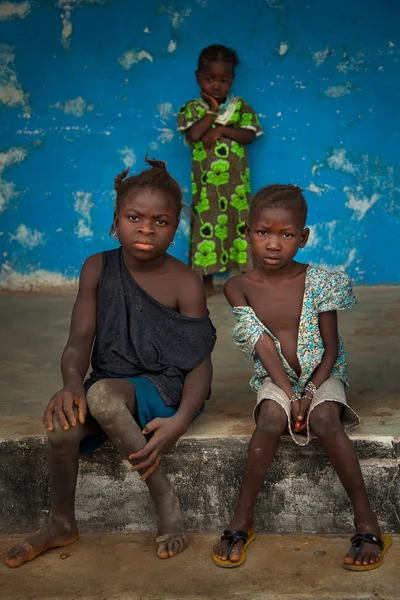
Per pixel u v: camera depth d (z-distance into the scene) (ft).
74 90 20.47
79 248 20.93
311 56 20.15
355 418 9.36
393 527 9.37
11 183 20.77
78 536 9.55
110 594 8.23
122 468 9.61
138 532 9.70
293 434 9.11
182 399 9.39
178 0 20.10
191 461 9.52
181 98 20.42
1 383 12.19
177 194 9.29
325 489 9.43
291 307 9.80
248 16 20.10
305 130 20.38
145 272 9.61
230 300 10.05
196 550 9.11
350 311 17.25
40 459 9.64
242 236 19.53
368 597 8.02
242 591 8.21
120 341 9.57
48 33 20.30
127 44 20.29
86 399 8.82
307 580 8.37
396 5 19.88
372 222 20.52
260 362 9.97
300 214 9.49
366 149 20.34
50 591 8.32
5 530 9.80
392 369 12.42
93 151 20.66
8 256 20.98
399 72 20.10
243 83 20.31
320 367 9.64
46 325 16.53
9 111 20.58
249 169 20.22
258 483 9.07
